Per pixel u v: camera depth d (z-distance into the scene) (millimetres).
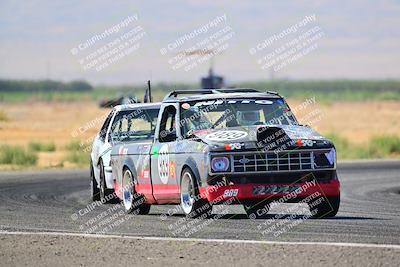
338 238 43250
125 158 59219
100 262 38031
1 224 52250
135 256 39188
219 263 37156
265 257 38156
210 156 50531
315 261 37031
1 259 39156
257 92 58062
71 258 39156
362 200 66438
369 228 47156
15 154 119500
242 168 50688
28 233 47094
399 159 121750
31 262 38375
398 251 38875
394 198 68125
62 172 100938
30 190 77500
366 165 108188
